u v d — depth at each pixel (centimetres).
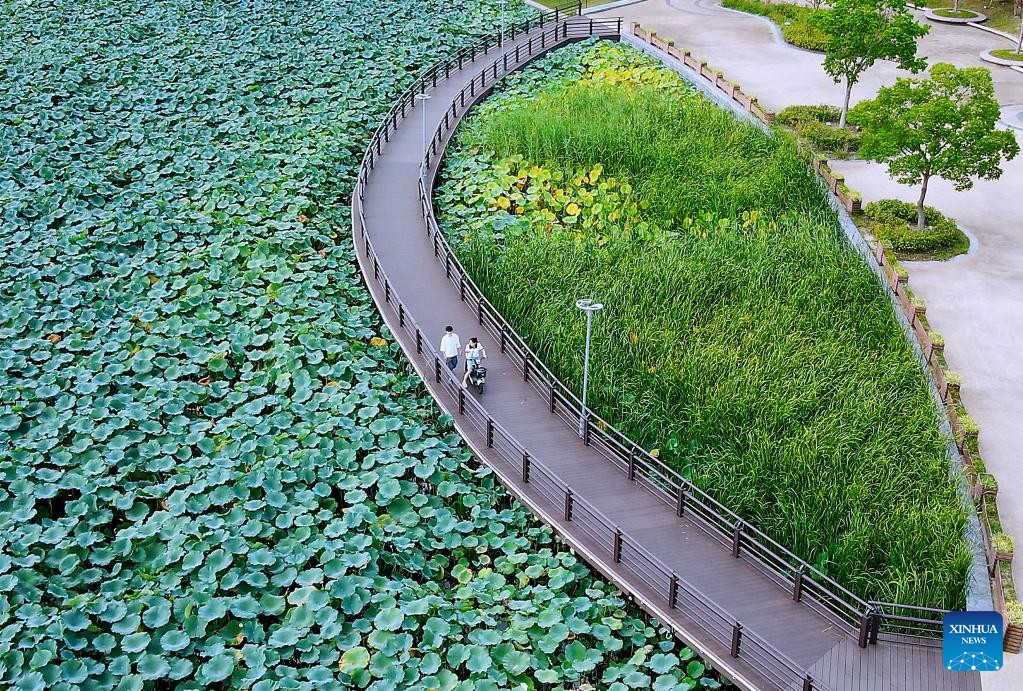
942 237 2473
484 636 1412
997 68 3788
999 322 2162
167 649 1358
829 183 2742
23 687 1283
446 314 2206
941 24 4459
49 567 1527
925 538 1561
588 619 1471
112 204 2753
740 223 2609
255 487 1691
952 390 1870
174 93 3488
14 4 4288
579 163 2953
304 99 3500
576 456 1778
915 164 2448
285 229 2609
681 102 3366
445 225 2670
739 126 3095
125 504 1645
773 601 1455
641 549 1464
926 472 1705
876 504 1650
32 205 2694
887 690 1296
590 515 1617
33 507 1633
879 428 1814
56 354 2073
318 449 1781
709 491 1709
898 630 1419
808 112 3253
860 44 3014
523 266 2395
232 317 2253
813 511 1642
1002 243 2511
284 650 1381
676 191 2750
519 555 1583
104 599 1438
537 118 3155
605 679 1368
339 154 3061
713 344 2066
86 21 4131
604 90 3459
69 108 3309
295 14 4300
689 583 1481
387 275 2361
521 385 1986
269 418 1870
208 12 4297
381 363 2116
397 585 1495
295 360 2053
